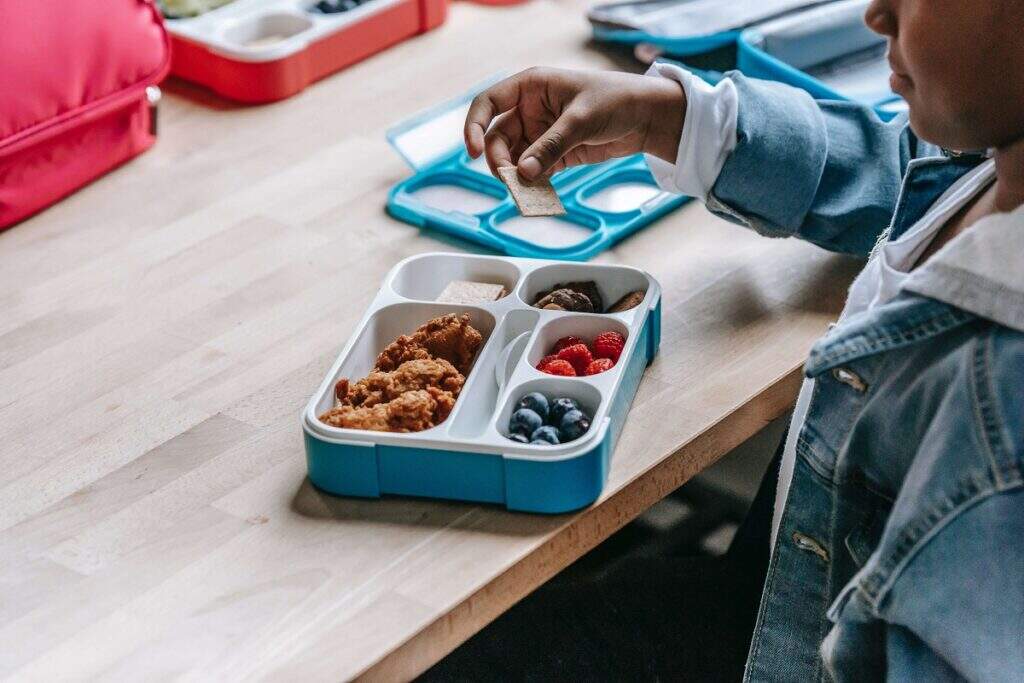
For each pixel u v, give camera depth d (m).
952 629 0.67
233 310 1.11
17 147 1.19
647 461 0.91
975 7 0.64
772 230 1.13
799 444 0.85
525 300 1.05
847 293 1.11
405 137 1.33
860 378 0.77
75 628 0.79
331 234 1.22
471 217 1.22
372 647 0.76
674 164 1.11
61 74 1.22
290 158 1.36
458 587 0.81
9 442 0.96
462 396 0.91
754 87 1.11
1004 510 0.65
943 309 0.70
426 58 1.57
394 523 0.86
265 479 0.91
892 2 0.70
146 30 1.32
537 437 0.87
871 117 1.14
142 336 1.08
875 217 1.10
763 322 1.08
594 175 1.29
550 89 1.05
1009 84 0.66
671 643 1.02
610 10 1.59
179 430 0.96
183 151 1.37
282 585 0.81
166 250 1.20
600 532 0.89
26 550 0.85
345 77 1.53
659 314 1.02
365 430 0.87
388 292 1.03
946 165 0.91
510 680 1.00
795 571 0.89
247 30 1.52
